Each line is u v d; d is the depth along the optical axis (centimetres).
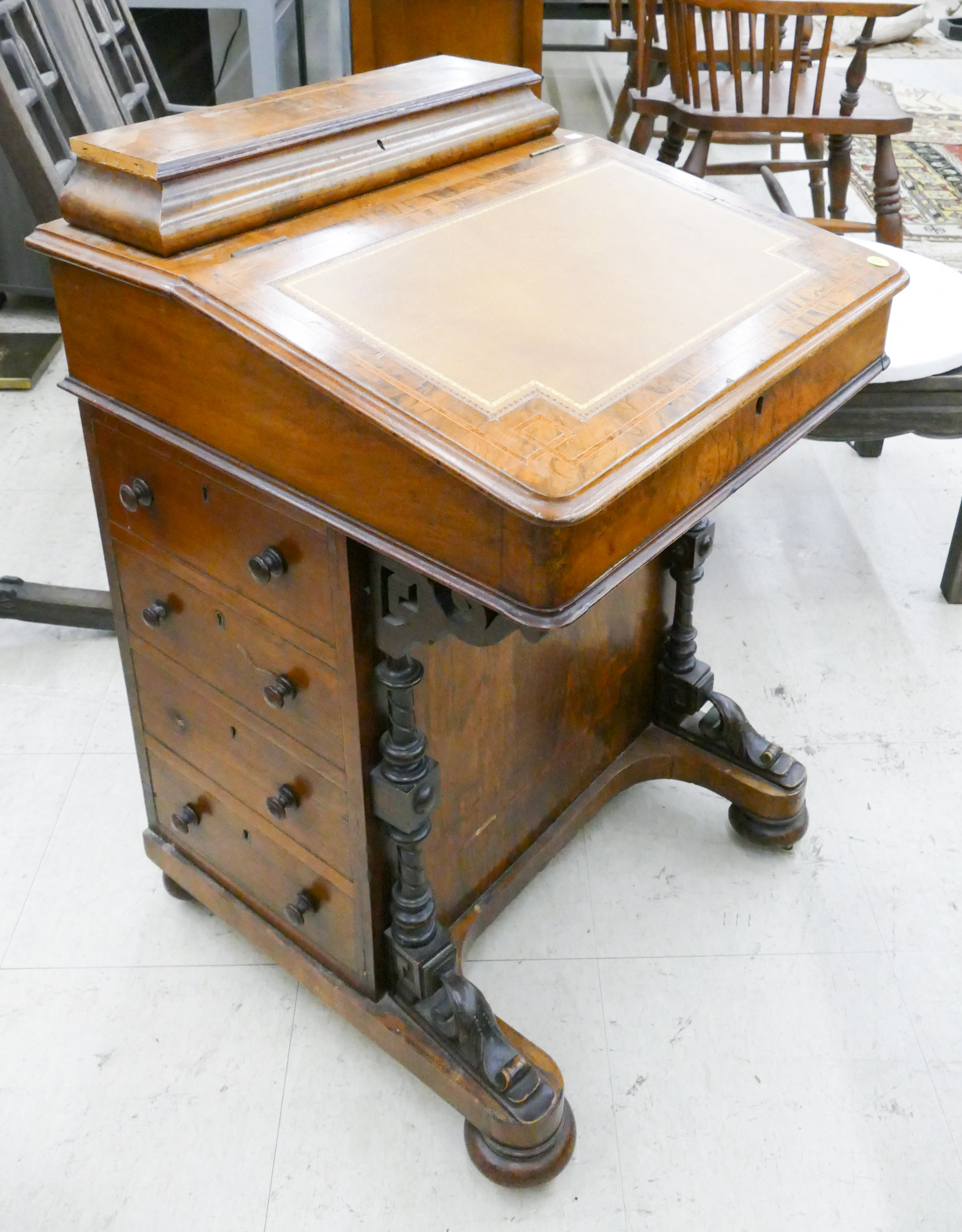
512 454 105
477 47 373
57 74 244
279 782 162
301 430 118
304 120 141
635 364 120
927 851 213
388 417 108
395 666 138
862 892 205
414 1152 166
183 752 177
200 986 188
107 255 126
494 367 116
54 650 258
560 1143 160
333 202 140
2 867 208
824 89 346
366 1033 171
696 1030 182
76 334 137
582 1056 178
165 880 199
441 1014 162
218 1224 157
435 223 140
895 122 320
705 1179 163
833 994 188
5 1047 178
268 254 127
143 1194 160
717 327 129
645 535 116
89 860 210
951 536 299
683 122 333
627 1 542
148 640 168
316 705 147
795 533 298
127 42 280
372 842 154
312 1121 170
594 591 110
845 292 141
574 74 644
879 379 227
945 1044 181
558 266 135
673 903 203
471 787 169
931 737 238
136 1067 176
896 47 708
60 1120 169
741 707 236
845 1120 170
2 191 374
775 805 204
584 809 202
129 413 137
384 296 124
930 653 261
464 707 160
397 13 367
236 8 367
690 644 209
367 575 132
